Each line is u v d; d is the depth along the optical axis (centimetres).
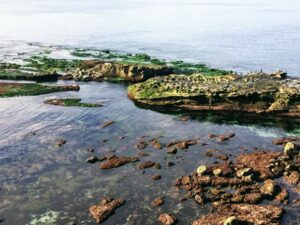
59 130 4541
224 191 3134
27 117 5006
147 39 12738
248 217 2784
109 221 2812
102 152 3925
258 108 5100
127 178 3397
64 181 3372
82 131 4503
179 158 3747
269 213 2814
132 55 9581
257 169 3456
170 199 3053
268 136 4309
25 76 7206
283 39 12038
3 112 5209
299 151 3738
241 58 9150
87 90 6475
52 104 5553
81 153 3912
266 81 5653
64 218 2859
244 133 4403
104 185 3291
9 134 4438
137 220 2808
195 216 2828
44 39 13275
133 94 5875
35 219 2855
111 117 4994
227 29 15138
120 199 3062
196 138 4250
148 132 4447
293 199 3011
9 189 3266
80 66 8250
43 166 3656
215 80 5894
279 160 3603
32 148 4050
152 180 3347
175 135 4344
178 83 5809
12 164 3706
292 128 4553
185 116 5009
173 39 12588
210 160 3691
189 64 8244
